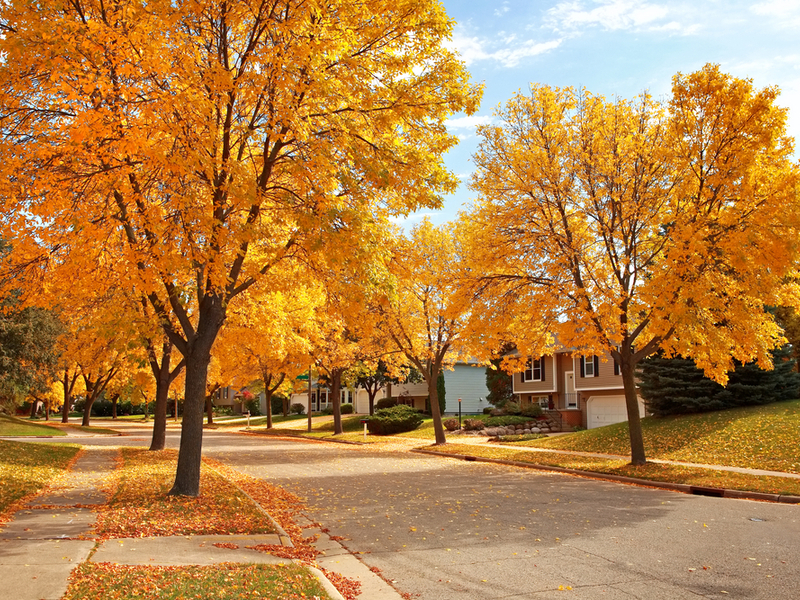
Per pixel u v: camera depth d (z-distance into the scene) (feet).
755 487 45.34
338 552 26.84
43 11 31.42
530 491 45.85
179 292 36.58
